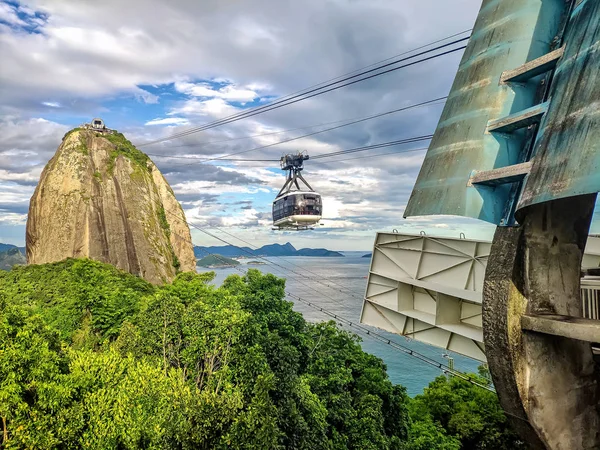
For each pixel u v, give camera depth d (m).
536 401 5.54
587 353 5.94
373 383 27.67
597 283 7.14
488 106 6.83
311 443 19.70
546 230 5.75
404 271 15.44
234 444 15.58
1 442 15.61
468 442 29.69
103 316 31.53
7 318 18.58
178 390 16.55
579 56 5.16
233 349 21.19
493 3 7.69
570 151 4.54
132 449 14.91
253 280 34.28
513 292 5.61
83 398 16.27
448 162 7.06
